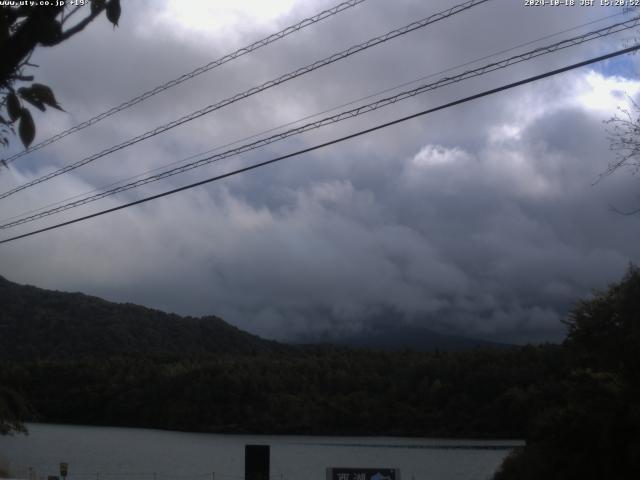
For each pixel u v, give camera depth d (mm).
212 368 121625
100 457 78125
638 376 29438
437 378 113000
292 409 113000
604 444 28453
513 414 96750
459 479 62812
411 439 102000
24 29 3635
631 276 29797
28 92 3805
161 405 114562
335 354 139625
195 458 79562
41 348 148750
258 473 19578
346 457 81875
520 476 33875
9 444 87500
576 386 32406
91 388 117312
